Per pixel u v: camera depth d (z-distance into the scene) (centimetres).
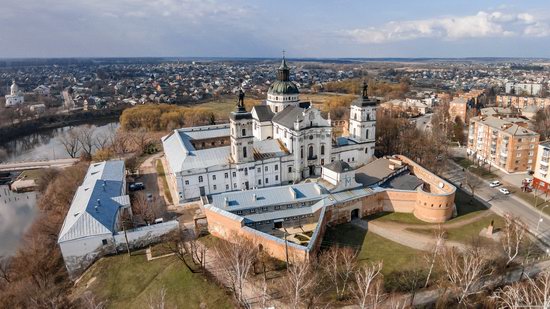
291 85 15875
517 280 8006
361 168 13112
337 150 13988
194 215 11362
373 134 14575
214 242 9694
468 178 14525
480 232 10175
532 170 15062
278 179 13225
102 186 11356
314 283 7475
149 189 13525
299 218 10381
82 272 9081
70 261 9012
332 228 10488
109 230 9269
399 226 10562
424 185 12531
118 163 14025
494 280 7981
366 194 11069
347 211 10762
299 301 6944
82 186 11862
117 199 10888
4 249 11000
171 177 14088
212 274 8294
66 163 18588
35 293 7825
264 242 8825
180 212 11600
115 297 7900
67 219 9744
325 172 11825
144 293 7912
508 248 8531
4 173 17675
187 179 12088
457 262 8112
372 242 9731
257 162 12662
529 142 14738
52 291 8075
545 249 9306
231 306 7306
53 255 9712
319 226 9362
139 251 9369
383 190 11381
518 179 14350
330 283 7950
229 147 13375
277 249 8594
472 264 7425
